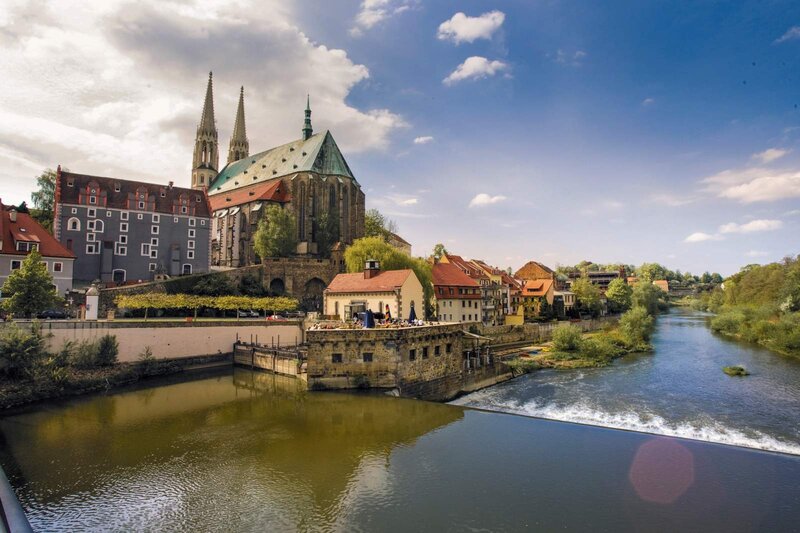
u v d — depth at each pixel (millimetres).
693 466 29172
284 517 23156
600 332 111000
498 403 47281
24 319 57000
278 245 121375
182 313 82188
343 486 26438
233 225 141750
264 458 30406
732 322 112312
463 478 27484
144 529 22000
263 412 40969
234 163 180375
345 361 45531
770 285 131375
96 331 55000
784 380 57344
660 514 23500
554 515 23344
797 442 34500
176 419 39188
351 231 144125
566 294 140125
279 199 139375
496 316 116125
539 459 30172
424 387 48031
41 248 75938
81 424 37844
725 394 50031
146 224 104312
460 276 104625
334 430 35781
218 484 26641
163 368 59375
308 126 161500
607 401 47406
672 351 84062
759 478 27500
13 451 31734
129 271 101312
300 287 114062
